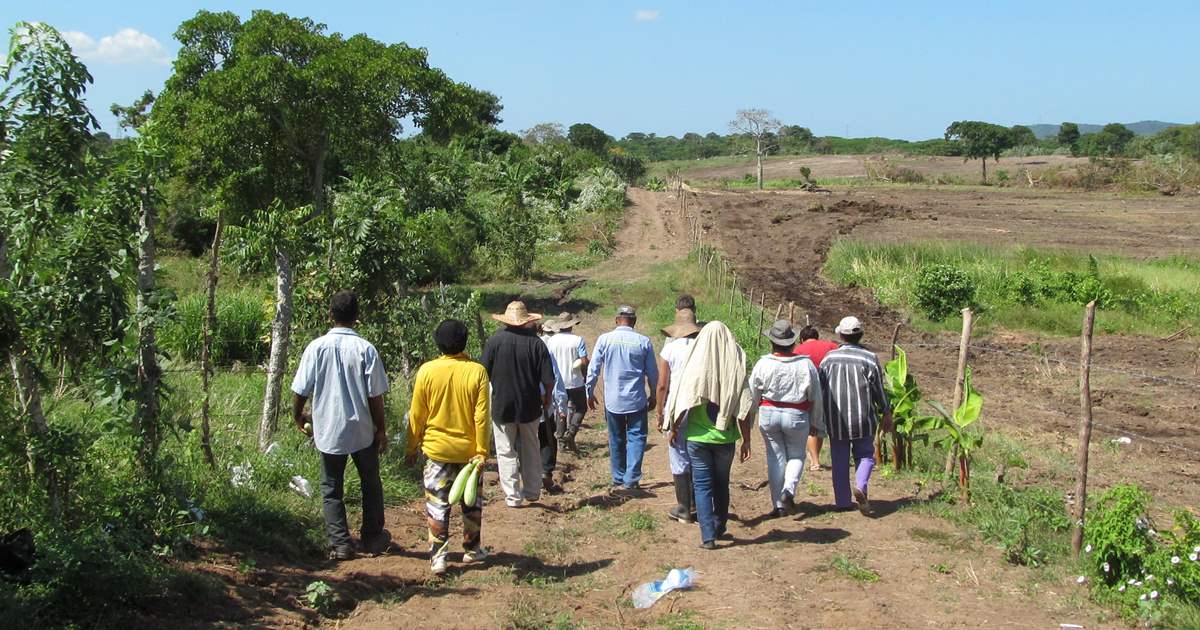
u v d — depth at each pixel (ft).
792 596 20.03
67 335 19.61
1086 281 78.43
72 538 17.40
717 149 525.75
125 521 19.48
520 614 18.97
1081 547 22.21
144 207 20.85
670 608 19.60
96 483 20.57
